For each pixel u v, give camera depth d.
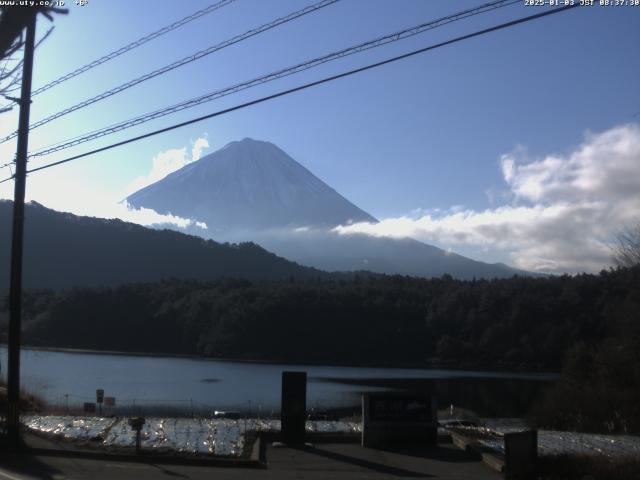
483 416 45.41
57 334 102.06
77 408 32.50
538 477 13.21
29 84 17.11
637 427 29.81
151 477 13.04
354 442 17.64
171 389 60.25
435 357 91.62
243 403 51.38
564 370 37.59
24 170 17.27
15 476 12.84
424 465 14.77
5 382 25.84
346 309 97.88
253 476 13.38
